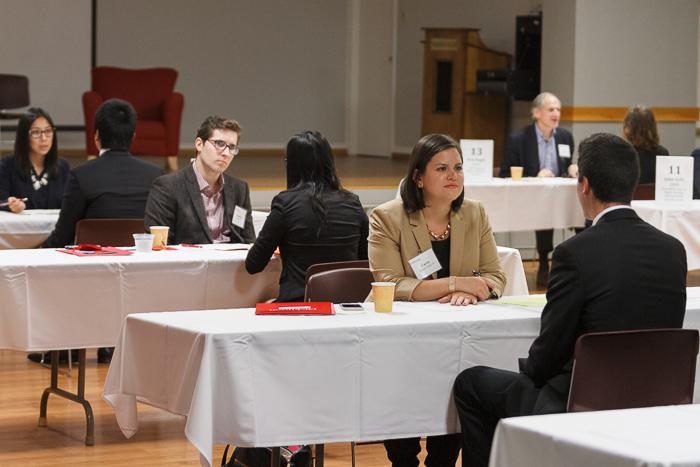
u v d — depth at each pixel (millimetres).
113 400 3654
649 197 7676
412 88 15328
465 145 7793
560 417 2420
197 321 3346
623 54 11320
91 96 12031
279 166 13398
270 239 4559
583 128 11258
